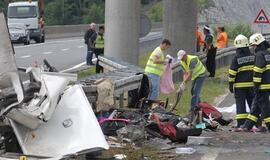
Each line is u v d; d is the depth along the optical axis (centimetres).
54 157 1204
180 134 1830
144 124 1834
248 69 2197
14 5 8262
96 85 1908
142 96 2391
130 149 1664
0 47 1256
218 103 2978
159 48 2552
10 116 1199
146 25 3872
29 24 8231
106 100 1914
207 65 4316
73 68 4691
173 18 4934
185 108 2681
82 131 1249
